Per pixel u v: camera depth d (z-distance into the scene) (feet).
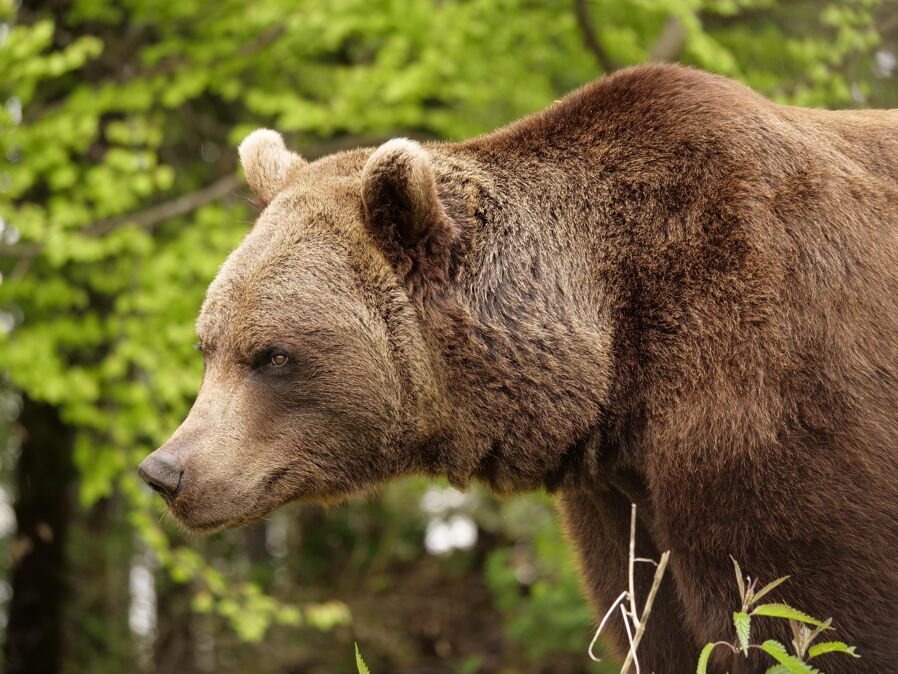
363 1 55.26
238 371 25.76
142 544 81.35
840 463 22.63
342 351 25.45
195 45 59.11
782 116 25.89
